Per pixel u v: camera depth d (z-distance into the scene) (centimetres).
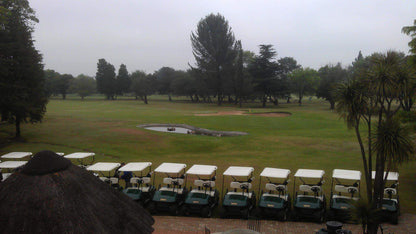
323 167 2483
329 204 1504
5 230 328
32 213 335
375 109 1267
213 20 10512
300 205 1340
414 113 1962
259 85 10088
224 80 10675
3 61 3366
